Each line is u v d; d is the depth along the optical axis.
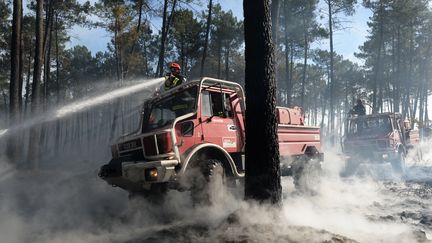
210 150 7.23
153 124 7.85
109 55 49.28
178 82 8.30
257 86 5.85
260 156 5.79
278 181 5.86
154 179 6.28
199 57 34.72
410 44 39.88
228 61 40.81
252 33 5.91
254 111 5.86
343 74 57.44
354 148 16.59
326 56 51.03
